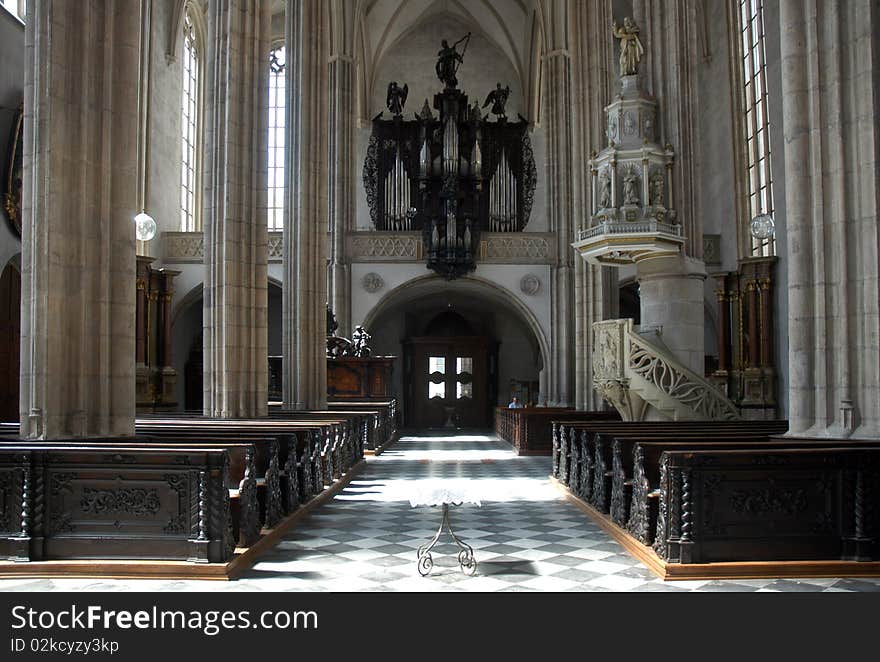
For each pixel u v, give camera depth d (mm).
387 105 35812
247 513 8531
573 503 12547
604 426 12430
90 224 9266
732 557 7711
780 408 22797
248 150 16234
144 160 27531
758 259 23203
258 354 16141
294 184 22938
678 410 15484
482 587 7242
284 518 10320
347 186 31578
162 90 29406
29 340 8812
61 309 8961
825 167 9648
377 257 31406
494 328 38375
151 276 25812
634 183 15312
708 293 29359
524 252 31531
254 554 8477
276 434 10570
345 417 17484
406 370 37688
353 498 13070
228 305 15820
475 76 39719
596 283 25734
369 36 37906
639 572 7836
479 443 26781
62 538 7672
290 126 23031
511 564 8195
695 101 16266
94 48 9375
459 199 32500
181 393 30797
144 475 7699
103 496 7715
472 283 32250
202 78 33750
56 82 8953
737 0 27719
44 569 7531
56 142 8930
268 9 16641
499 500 12930
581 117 25781
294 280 22797
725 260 28891
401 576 7656
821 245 9609
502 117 35188
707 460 7668
